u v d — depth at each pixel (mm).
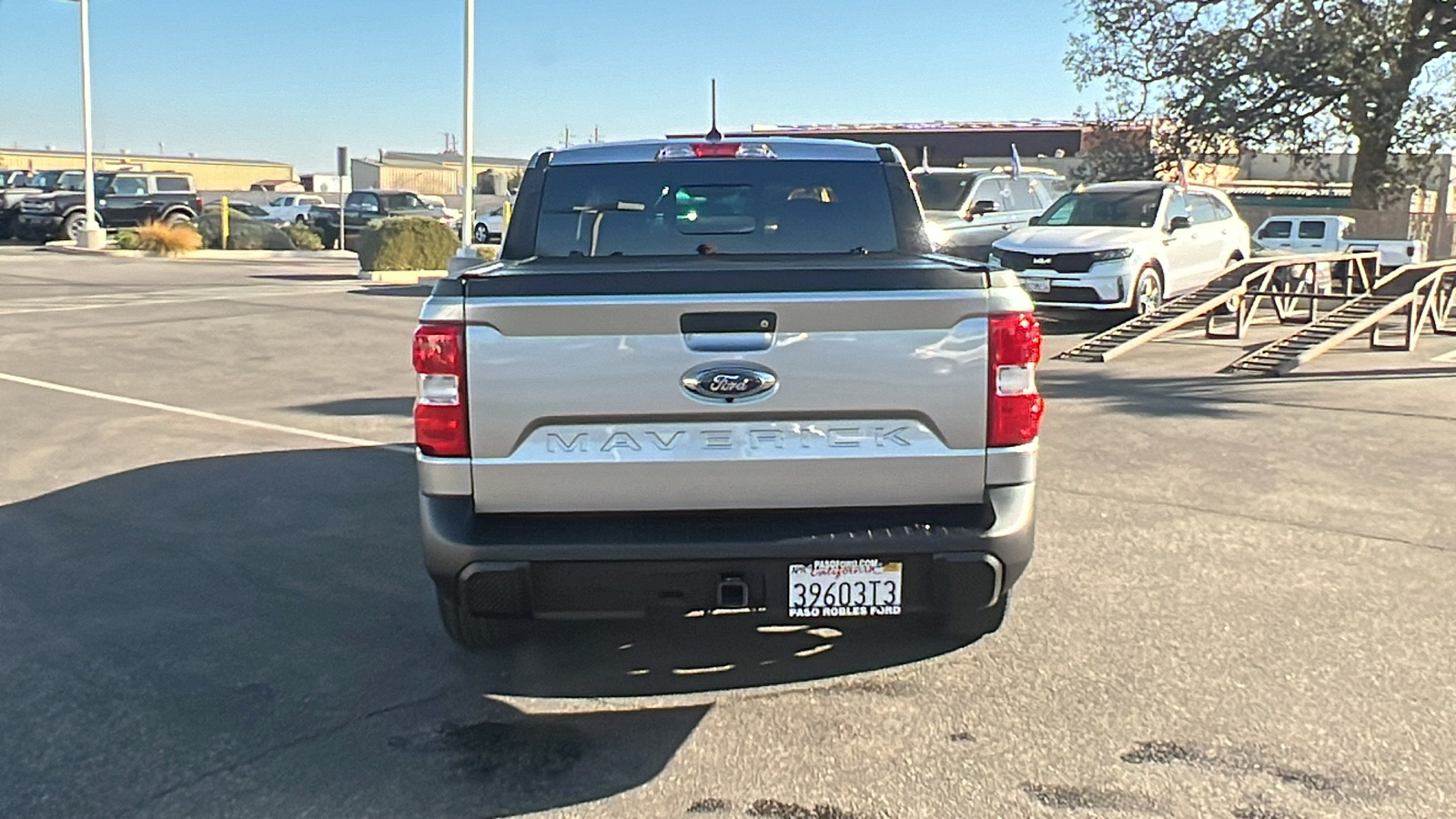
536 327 3617
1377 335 14320
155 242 28609
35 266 24484
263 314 16062
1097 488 6996
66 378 10844
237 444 8148
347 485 7059
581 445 3689
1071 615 4945
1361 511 6516
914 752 3793
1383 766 3666
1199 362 12367
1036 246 14812
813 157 5461
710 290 3617
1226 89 28594
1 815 3422
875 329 3660
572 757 3783
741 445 3703
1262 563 5605
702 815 3428
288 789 3584
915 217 5426
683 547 3645
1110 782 3588
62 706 4125
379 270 22328
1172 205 15656
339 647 4660
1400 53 27953
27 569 5562
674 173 5438
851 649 4613
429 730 3973
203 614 4996
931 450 3732
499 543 3641
